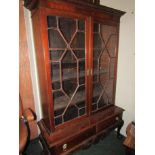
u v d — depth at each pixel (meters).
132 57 1.53
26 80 1.60
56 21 1.02
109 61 1.47
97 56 1.38
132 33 1.48
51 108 1.13
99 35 1.31
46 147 1.22
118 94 1.80
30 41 1.43
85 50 1.20
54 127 1.18
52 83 1.12
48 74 1.05
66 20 1.08
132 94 1.62
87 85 1.30
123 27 1.56
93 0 1.42
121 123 1.65
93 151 1.60
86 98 1.33
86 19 1.14
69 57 1.17
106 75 1.50
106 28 1.36
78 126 1.29
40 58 1.12
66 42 1.10
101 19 1.26
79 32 1.16
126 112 1.74
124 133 1.83
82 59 1.23
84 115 1.37
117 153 1.57
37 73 1.44
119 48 1.66
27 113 1.37
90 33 1.19
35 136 1.79
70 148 1.24
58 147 1.15
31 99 1.69
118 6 1.52
